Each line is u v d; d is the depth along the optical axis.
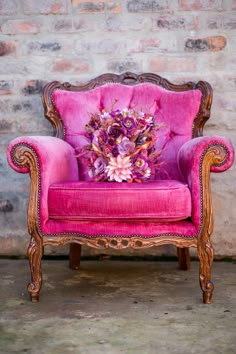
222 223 3.16
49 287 2.58
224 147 2.25
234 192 3.15
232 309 2.22
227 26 3.13
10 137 3.23
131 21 3.17
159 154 2.55
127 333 1.96
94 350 1.80
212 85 3.15
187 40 3.15
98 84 3.06
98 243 2.28
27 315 2.16
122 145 2.41
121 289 2.54
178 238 2.27
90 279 2.73
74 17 3.19
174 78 3.17
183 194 2.25
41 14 3.20
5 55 3.22
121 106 2.94
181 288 2.55
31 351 1.80
